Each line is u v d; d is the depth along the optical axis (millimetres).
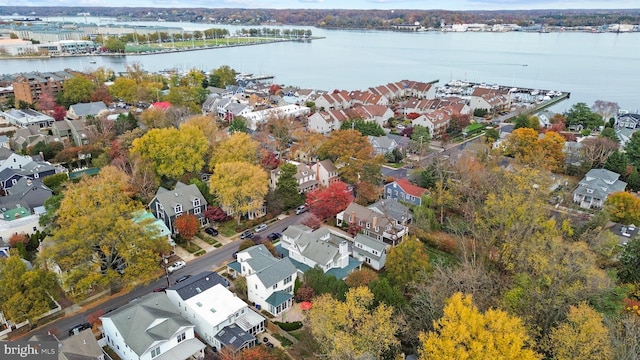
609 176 90250
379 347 41656
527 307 45781
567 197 86188
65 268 55781
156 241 61812
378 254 65500
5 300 49844
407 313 48750
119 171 82938
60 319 54031
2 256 62781
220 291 54562
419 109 153375
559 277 47062
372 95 166125
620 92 199625
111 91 160875
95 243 58094
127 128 112688
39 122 125750
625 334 42469
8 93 161125
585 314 39844
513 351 34625
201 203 77750
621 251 62688
